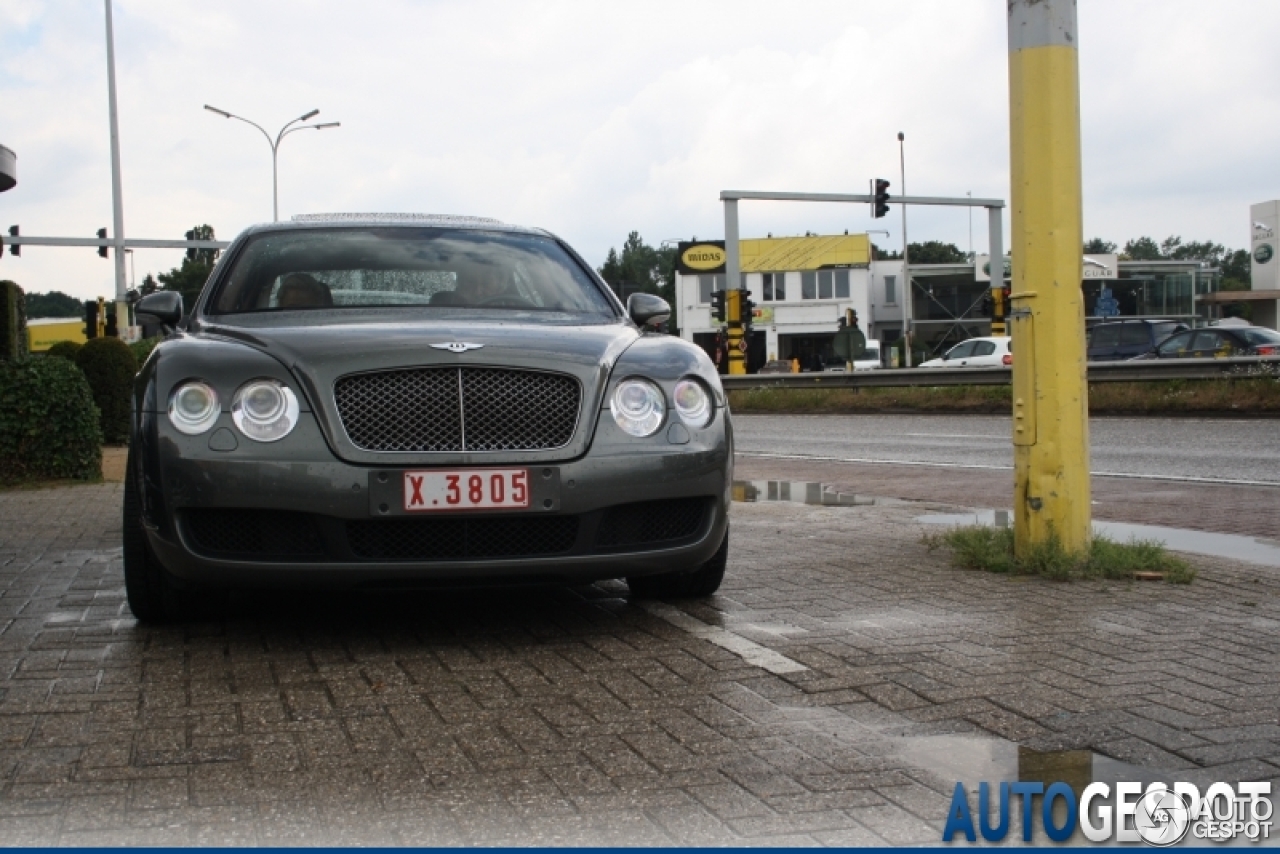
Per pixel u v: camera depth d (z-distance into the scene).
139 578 4.72
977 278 76.00
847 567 6.28
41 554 6.80
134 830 2.80
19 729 3.53
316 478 4.25
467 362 4.40
